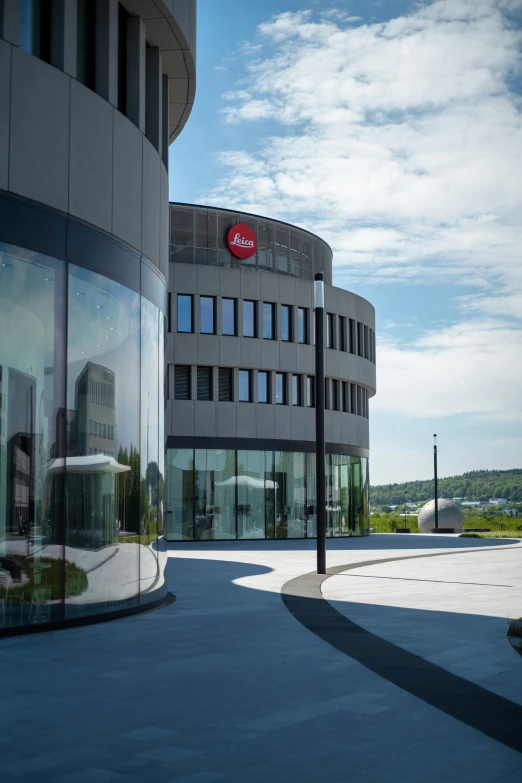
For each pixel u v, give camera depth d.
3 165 12.02
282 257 49.84
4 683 8.48
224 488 45.69
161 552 16.70
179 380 45.47
